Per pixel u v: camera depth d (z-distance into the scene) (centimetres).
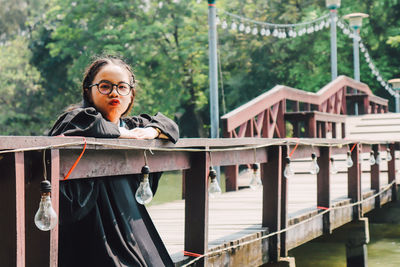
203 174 329
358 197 666
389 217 798
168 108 2647
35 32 3438
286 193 456
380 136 1280
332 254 770
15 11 3619
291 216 505
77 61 2662
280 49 2436
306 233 514
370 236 877
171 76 2636
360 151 684
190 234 334
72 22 3005
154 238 256
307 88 2400
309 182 923
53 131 229
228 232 448
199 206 331
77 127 222
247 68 2517
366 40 2361
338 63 2397
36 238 207
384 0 2264
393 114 1424
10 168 190
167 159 298
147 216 257
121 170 249
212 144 336
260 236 425
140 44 2556
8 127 3081
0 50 3362
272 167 443
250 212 587
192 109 2745
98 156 233
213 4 818
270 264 441
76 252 229
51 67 3112
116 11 2658
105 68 253
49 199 197
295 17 2392
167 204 698
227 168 844
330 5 1479
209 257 348
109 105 252
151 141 263
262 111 925
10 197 191
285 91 1016
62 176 215
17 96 3195
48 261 205
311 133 988
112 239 232
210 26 817
